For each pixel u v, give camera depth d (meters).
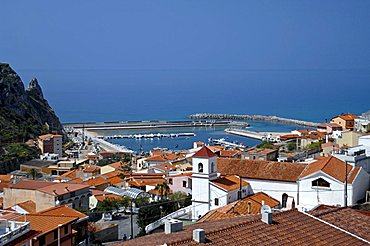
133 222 111.44
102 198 130.38
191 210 104.25
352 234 41.28
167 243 34.72
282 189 102.31
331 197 96.94
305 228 40.69
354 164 103.25
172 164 191.50
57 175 199.12
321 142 192.62
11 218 83.44
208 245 35.16
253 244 36.38
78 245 91.44
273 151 167.62
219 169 109.75
